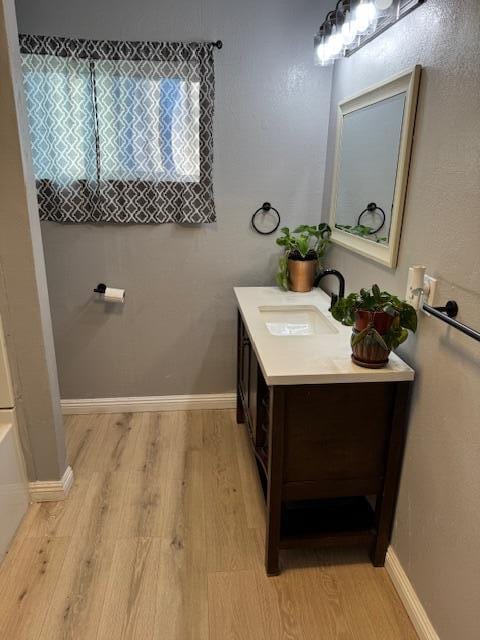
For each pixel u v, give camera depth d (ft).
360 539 5.57
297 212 8.37
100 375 8.93
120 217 7.91
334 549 5.94
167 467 7.50
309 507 5.99
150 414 9.12
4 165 5.42
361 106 6.24
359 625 4.93
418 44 4.67
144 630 4.83
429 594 4.63
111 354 8.82
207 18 7.27
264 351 5.23
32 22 7.04
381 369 4.79
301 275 7.73
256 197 8.20
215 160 7.92
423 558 4.75
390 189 5.34
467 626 3.97
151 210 7.97
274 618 4.99
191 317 8.75
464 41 3.84
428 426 4.60
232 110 7.72
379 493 5.38
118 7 7.09
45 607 5.06
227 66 7.50
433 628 4.55
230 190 8.11
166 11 7.18
